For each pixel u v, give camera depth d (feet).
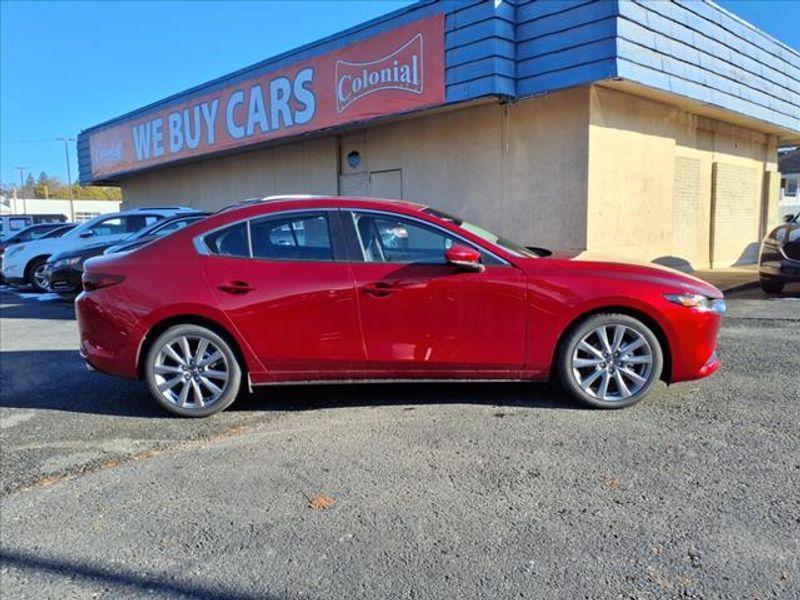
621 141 34.17
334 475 11.71
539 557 8.85
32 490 11.49
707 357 14.98
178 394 15.35
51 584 8.59
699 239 44.34
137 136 62.08
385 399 16.17
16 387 18.62
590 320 14.70
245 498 10.92
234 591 8.32
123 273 15.24
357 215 15.25
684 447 12.50
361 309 14.73
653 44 30.37
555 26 29.78
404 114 35.78
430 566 8.73
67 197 331.16
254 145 47.60
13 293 45.11
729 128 46.11
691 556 8.75
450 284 14.65
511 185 35.55
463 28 31.40
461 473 11.60
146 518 10.32
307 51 40.86
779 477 11.07
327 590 8.27
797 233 31.71
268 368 15.10
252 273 14.96
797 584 8.07
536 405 15.30
